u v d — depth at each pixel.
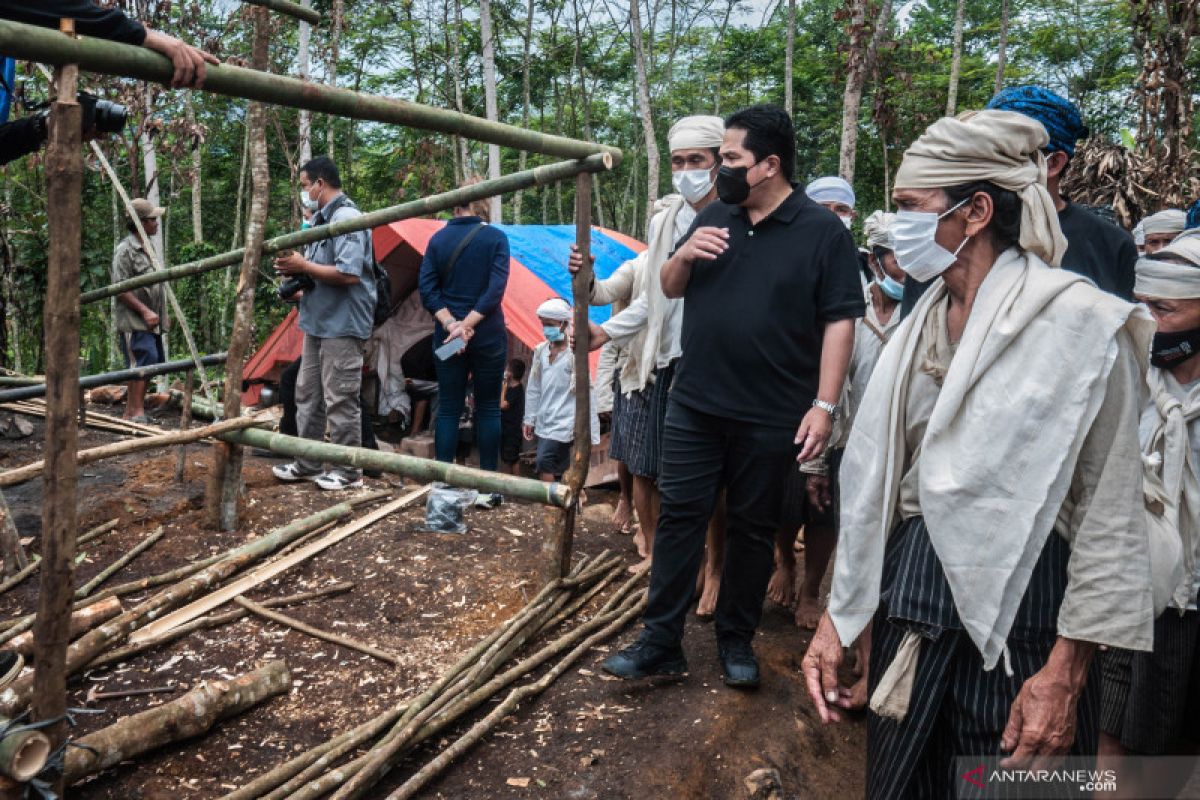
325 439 6.20
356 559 4.04
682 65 30.95
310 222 5.22
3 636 2.95
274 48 17.80
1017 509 1.65
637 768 2.69
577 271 3.73
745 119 2.88
